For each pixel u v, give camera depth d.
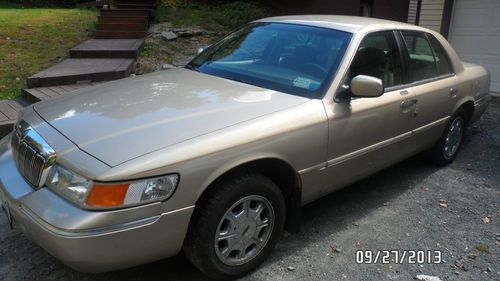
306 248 3.41
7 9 13.61
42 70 7.91
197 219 2.67
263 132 2.86
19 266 3.08
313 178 3.28
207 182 2.60
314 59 3.58
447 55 4.88
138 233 2.40
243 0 14.53
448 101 4.72
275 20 4.27
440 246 3.51
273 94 3.28
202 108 2.96
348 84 3.46
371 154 3.76
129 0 13.14
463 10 9.59
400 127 4.02
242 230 2.90
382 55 3.89
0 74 7.58
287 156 3.01
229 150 2.68
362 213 4.00
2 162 2.99
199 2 14.59
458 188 4.62
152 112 2.87
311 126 3.12
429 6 10.15
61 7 16.20
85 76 7.31
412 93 4.12
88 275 3.00
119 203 2.32
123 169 2.34
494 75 9.33
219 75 3.76
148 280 2.97
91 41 9.86
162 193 2.43
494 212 4.11
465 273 3.19
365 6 13.09
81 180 2.36
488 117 7.55
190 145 2.56
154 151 2.47
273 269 3.13
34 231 2.45
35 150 2.65
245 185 2.80
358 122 3.50
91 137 2.58
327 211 4.02
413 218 3.94
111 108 2.96
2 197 2.81
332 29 3.80
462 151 5.79
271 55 3.79
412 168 5.14
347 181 3.67
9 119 5.62
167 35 10.80
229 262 2.89
